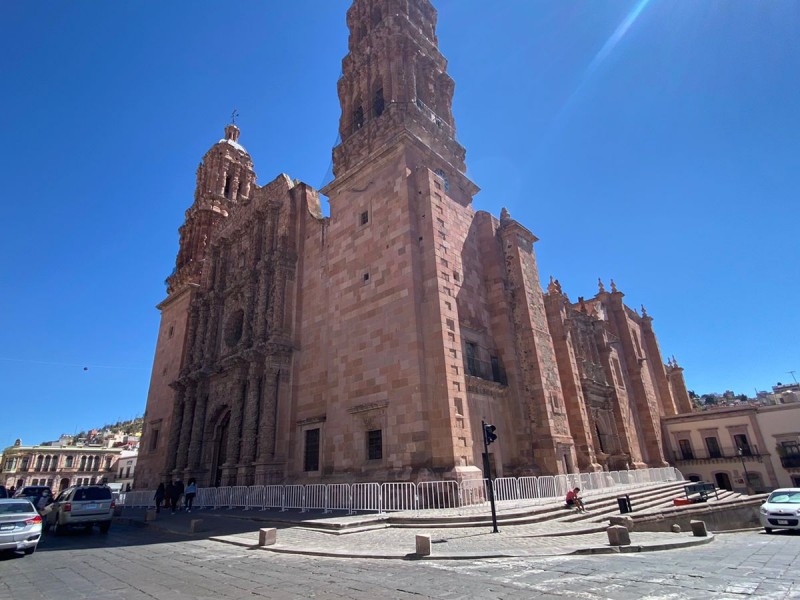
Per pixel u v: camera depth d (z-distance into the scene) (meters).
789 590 7.11
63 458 97.00
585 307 52.47
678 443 52.69
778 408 47.16
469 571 9.05
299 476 27.42
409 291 24.08
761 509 20.28
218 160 55.28
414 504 19.05
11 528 12.95
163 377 46.44
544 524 15.88
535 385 27.91
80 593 8.56
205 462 35.88
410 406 22.03
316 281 32.09
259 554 12.43
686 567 9.10
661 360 60.97
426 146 28.53
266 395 29.34
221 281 42.00
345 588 8.13
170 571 10.48
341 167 32.62
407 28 34.50
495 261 30.88
